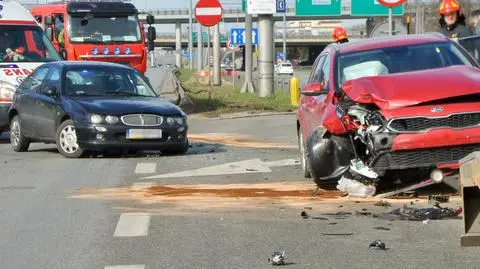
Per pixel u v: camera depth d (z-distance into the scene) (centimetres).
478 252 806
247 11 3412
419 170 1058
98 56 2952
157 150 1664
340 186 1113
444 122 1038
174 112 1650
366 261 782
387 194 1093
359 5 4888
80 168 1477
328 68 1265
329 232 912
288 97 3394
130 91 1750
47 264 795
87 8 2970
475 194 814
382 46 1266
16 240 898
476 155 776
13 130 1831
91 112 1595
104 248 855
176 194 1180
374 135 1049
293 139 1955
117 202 1119
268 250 835
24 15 2244
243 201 1112
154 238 898
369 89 1088
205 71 6669
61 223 984
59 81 1725
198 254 823
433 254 802
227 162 1527
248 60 4025
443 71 1133
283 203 1088
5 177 1378
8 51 2153
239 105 3109
